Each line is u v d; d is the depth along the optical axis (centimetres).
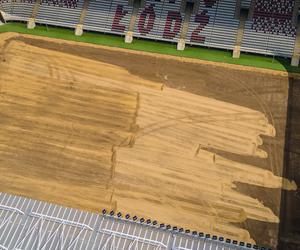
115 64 6569
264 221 5094
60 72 6506
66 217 4188
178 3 6969
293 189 5312
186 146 5706
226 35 6688
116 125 5941
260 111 5972
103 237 4059
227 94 6166
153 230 4100
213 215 5153
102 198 5338
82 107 6128
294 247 4912
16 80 6456
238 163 5538
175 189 5366
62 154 5703
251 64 6444
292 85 6184
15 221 4162
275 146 5656
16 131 5931
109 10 7056
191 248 3969
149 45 6781
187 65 6512
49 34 6975
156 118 5972
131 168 5550
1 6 7169
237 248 3978
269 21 6656
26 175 5553
